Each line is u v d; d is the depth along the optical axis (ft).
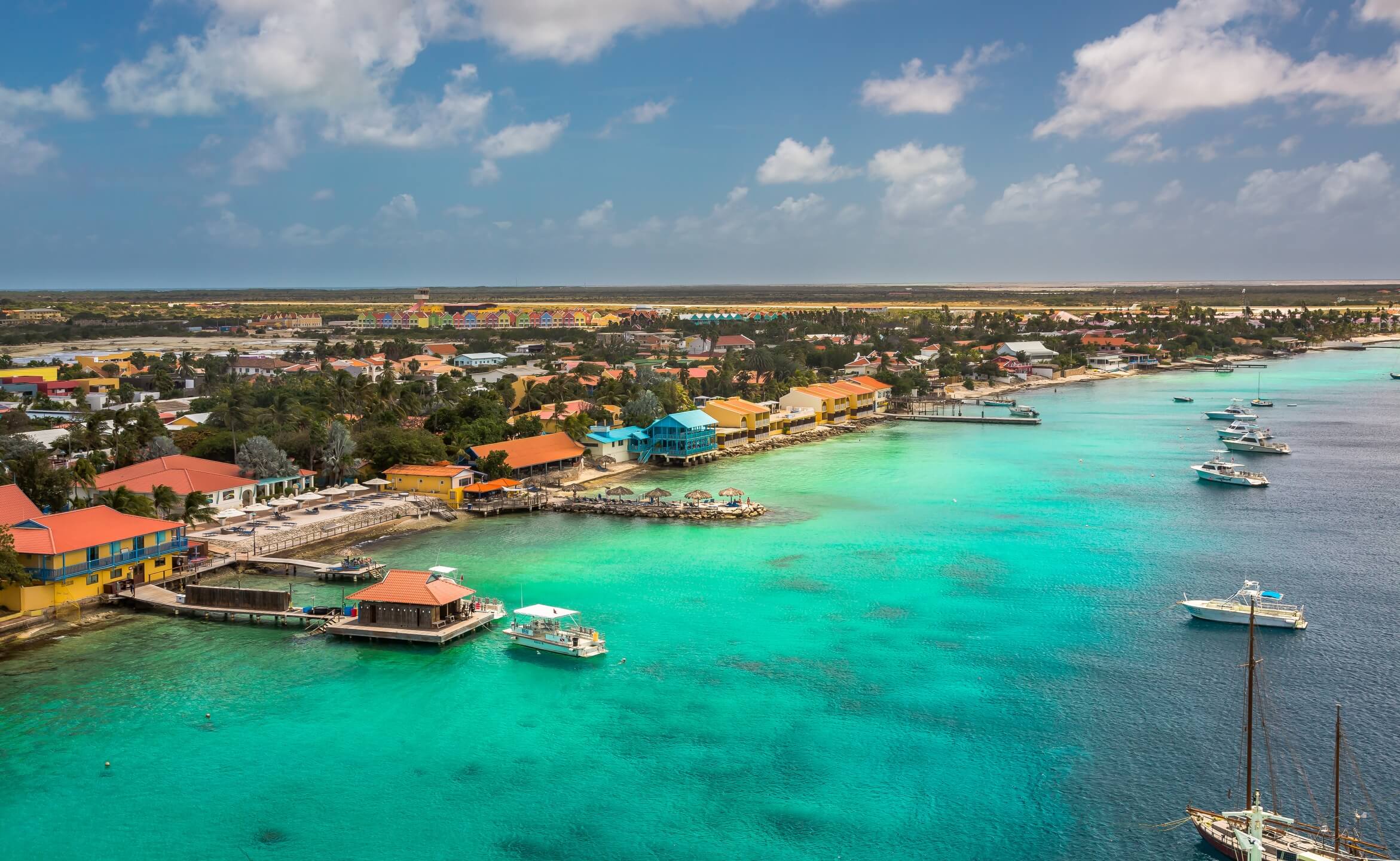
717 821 190.49
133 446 473.67
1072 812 192.24
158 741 221.05
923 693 244.01
